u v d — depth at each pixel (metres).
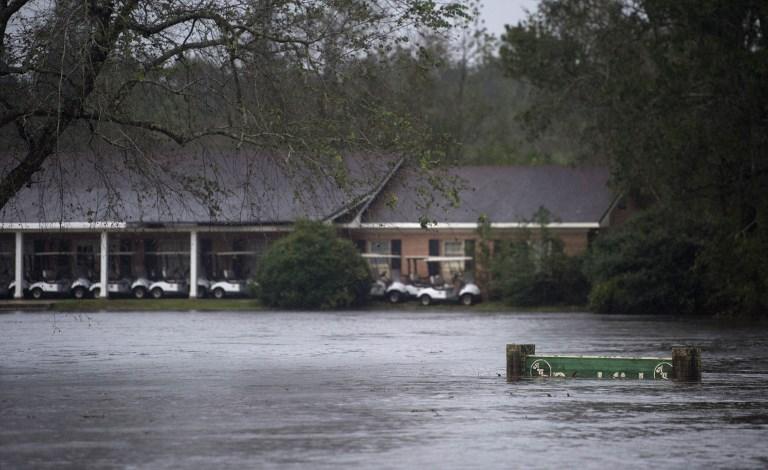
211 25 45.94
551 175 137.38
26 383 45.09
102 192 87.88
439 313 111.19
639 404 37.50
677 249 111.56
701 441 30.06
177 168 58.06
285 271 119.69
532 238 127.31
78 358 57.31
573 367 46.44
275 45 46.66
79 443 29.81
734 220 101.44
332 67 46.41
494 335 76.12
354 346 65.81
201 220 119.19
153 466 26.53
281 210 121.81
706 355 59.31
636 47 106.75
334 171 46.06
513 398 39.31
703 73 96.12
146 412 35.88
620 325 89.25
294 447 29.12
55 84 43.97
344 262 120.75
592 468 26.23
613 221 132.75
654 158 100.75
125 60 44.44
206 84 46.94
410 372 49.44
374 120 46.16
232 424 33.19
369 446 29.28
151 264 133.38
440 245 132.75
